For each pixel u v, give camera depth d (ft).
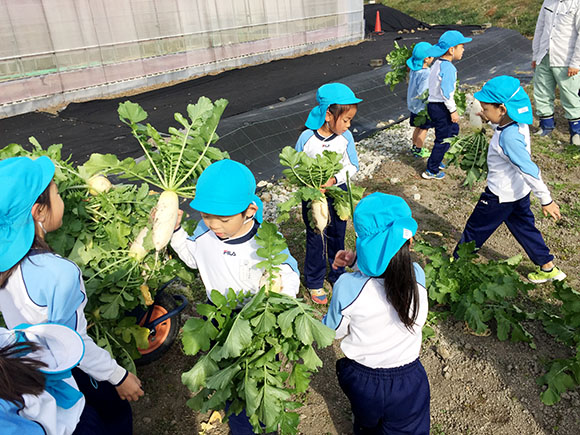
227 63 48.44
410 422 7.91
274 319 6.81
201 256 8.21
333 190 11.68
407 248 7.00
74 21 36.99
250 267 7.82
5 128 31.22
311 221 12.09
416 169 23.15
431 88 20.54
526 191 12.82
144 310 10.65
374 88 32.42
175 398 11.10
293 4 52.65
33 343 5.11
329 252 14.06
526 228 13.52
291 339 7.25
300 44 54.90
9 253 5.74
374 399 7.63
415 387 7.66
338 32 58.49
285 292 7.68
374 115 29.99
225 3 46.52
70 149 25.67
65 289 6.21
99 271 9.50
